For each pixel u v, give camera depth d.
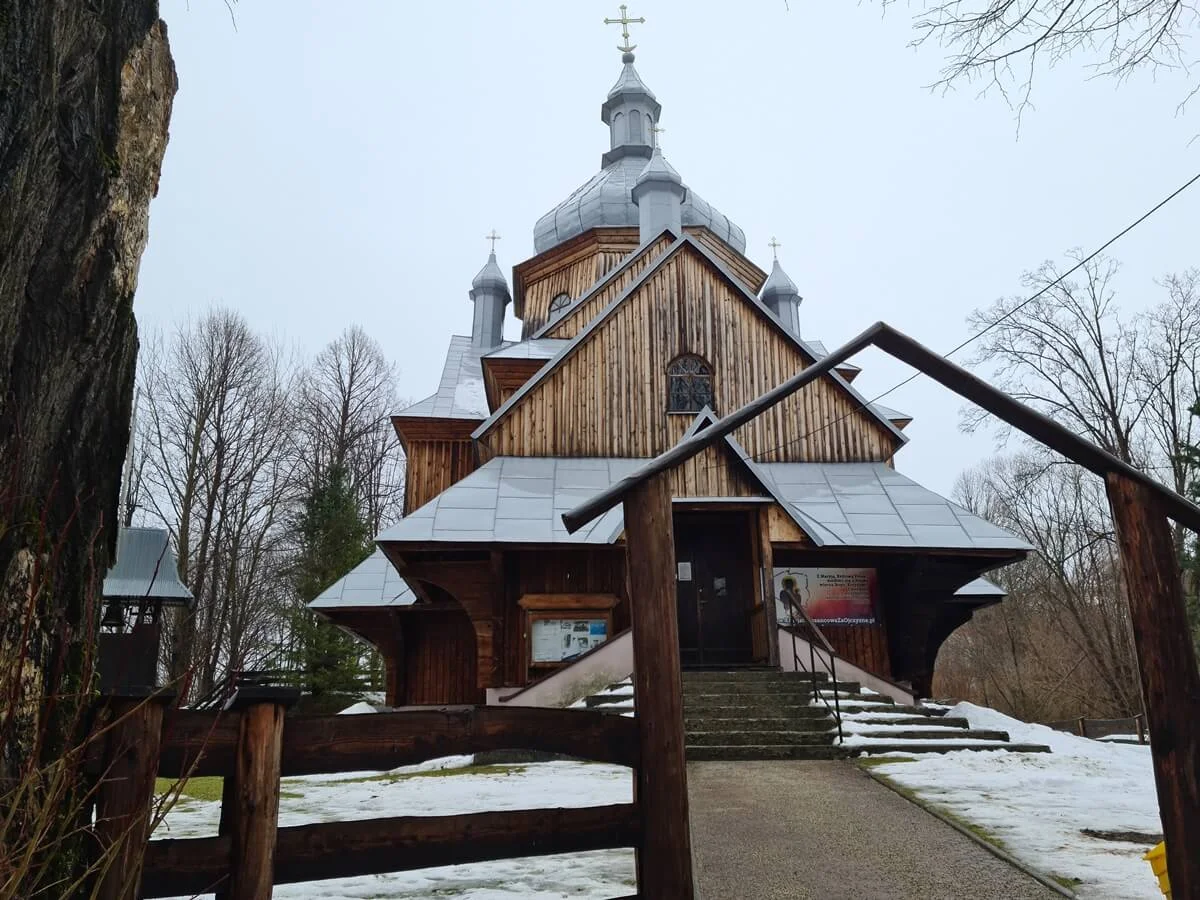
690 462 16.95
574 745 4.79
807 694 13.38
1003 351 32.19
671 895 4.66
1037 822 7.68
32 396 3.78
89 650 4.20
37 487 3.91
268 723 4.20
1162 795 4.75
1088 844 6.96
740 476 16.92
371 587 20.41
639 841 4.77
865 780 9.74
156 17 5.01
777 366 19.14
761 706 13.04
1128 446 30.39
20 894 3.26
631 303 19.20
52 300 3.93
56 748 3.85
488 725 4.66
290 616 28.11
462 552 16.59
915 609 17.23
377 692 28.67
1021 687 38.44
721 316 19.30
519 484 17.33
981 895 5.81
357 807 9.80
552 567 16.89
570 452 18.27
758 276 26.84
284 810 9.62
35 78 3.52
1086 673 36.91
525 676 16.22
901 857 6.70
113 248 4.43
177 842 4.02
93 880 3.73
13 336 3.56
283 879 4.20
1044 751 12.23
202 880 4.02
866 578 17.28
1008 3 7.49
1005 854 6.64
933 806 8.33
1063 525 42.03
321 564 29.95
